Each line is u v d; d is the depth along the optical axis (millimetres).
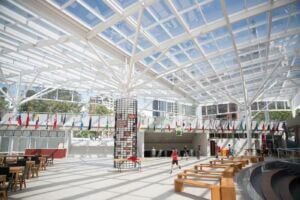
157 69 19891
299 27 13883
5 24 13039
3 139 23922
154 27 12828
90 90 30297
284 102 35281
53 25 12477
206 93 30703
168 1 10047
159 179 10148
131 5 10484
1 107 31484
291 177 14430
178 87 26156
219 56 17125
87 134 39562
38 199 6566
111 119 24516
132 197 6789
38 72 21375
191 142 30984
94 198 6680
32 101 33375
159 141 30000
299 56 18859
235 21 12047
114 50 14914
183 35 13539
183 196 6902
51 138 25438
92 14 11211
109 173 12227
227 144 29344
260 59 18859
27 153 23562
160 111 35156
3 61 18891
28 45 15586
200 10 11305
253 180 12273
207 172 10922
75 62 18438
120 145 14875
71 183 9148
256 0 11062
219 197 5945
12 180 7734
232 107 35656
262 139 28719
